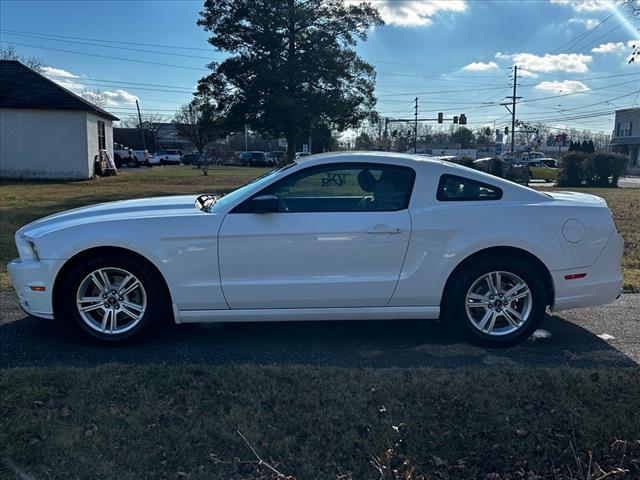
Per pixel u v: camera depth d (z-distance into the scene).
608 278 4.48
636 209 16.53
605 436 3.02
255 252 4.26
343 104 32.06
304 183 4.42
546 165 44.69
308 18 31.44
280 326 4.95
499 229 4.30
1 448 2.82
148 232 4.25
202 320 4.39
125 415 3.17
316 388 3.53
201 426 3.07
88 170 28.19
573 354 4.30
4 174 27.19
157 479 2.64
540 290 4.40
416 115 73.69
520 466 2.79
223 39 31.77
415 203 4.37
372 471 2.72
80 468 2.70
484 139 105.25
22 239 4.46
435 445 2.92
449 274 4.36
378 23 32.41
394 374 3.75
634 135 60.91
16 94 27.06
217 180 29.84
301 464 2.77
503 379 3.67
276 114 31.05
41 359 4.13
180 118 82.56
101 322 4.45
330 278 4.30
